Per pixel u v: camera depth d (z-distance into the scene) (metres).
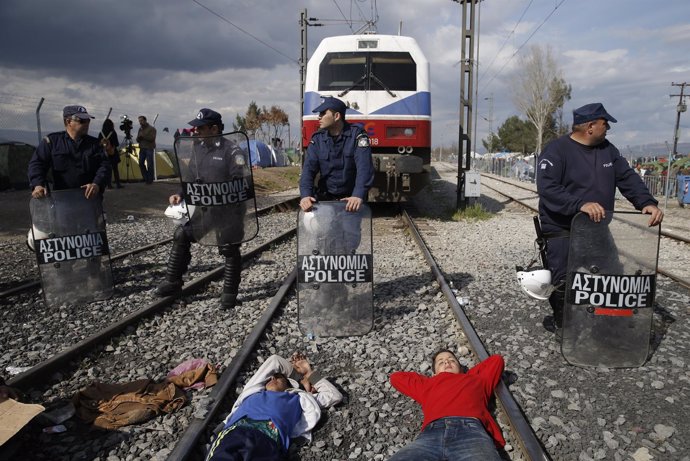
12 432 2.98
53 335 5.07
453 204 17.91
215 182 5.48
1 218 11.96
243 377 4.12
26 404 3.18
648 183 22.81
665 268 7.97
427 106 12.27
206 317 5.58
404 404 3.78
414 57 12.30
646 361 4.32
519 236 10.88
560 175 4.41
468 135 15.02
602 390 3.89
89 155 6.11
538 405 3.67
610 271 4.21
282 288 6.26
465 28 14.75
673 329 5.10
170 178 23.22
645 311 4.24
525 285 4.56
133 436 3.38
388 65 12.20
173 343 4.89
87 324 5.37
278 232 11.36
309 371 4.00
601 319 4.24
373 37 12.29
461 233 11.28
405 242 10.02
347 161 5.11
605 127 4.30
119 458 3.17
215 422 3.50
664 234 10.85
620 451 3.14
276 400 3.35
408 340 4.90
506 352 4.57
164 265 8.01
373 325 5.12
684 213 16.09
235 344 4.80
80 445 3.30
